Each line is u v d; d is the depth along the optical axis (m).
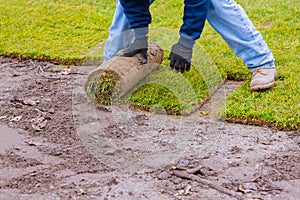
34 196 3.45
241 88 4.62
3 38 5.79
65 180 3.58
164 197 3.44
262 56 4.60
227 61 5.08
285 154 3.83
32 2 6.78
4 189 3.50
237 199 3.43
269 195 3.47
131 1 4.18
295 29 5.80
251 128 4.13
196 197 3.45
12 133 4.08
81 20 6.26
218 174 3.64
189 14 4.01
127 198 3.44
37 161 3.76
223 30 4.62
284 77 4.77
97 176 3.62
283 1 6.60
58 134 4.05
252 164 3.73
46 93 4.68
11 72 5.11
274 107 4.32
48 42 5.71
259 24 5.98
